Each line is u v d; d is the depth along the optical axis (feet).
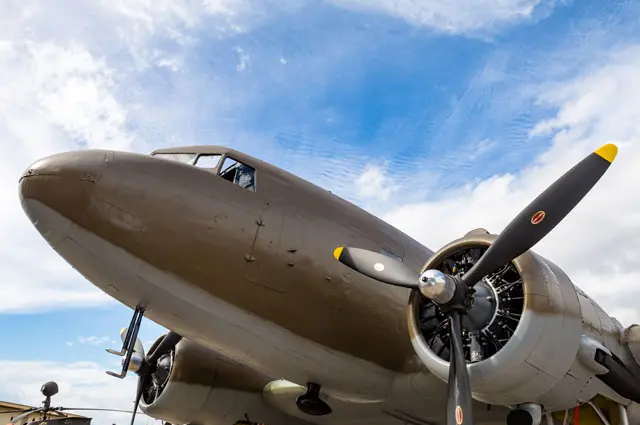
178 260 17.93
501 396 17.75
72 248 17.56
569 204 17.67
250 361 21.22
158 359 27.91
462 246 18.99
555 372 17.35
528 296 16.99
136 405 27.53
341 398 22.75
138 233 17.54
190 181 18.98
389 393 22.16
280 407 26.99
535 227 17.49
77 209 17.02
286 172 21.79
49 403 32.45
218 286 18.43
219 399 26.84
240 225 18.98
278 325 19.43
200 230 18.29
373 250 21.68
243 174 20.61
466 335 18.72
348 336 20.42
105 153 18.34
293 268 19.43
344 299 20.25
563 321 17.21
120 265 17.71
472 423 16.06
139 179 18.01
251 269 18.79
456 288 16.81
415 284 18.17
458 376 16.47
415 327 18.90
